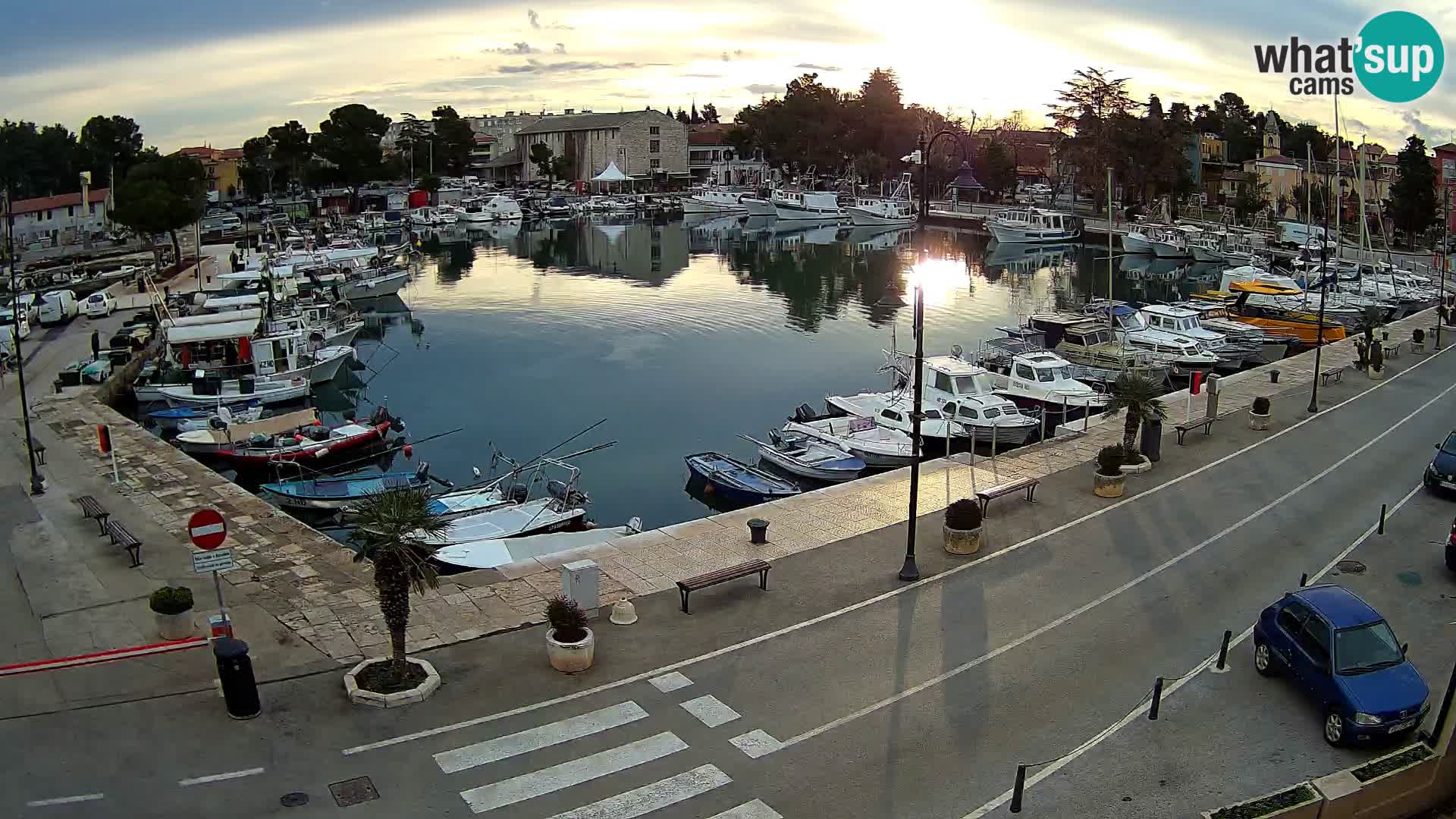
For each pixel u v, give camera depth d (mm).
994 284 95625
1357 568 23875
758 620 21047
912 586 22844
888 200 159375
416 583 17953
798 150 186000
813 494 29578
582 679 18406
